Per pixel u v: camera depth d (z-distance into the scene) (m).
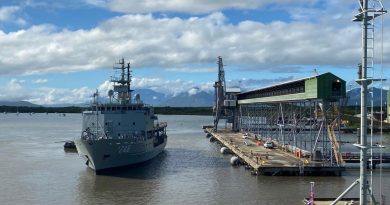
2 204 54.44
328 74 71.88
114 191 61.31
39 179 70.19
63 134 175.00
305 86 77.44
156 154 97.88
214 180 68.31
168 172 76.50
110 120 83.75
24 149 114.12
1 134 174.88
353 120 193.38
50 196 58.59
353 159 82.56
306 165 70.88
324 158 77.88
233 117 171.00
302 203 53.09
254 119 151.12
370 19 31.20
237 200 55.06
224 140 122.81
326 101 74.44
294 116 97.31
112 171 75.94
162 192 60.28
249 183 65.31
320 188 61.19
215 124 174.62
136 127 85.19
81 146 74.31
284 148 95.94
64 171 77.81
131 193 59.97
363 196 32.34
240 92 161.88
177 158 95.94
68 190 62.09
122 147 75.00
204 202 54.41
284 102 96.12
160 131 124.12
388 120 178.38
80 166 83.69
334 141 73.94
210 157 97.75
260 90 118.00
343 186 62.50
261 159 79.50
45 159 93.94
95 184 66.12
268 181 66.50
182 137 161.75
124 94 90.12
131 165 80.19
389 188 60.84
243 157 85.06
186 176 72.31
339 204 47.34
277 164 73.12
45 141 139.25
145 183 66.56
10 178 71.00
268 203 53.38
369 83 31.66
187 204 53.56
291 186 62.78
